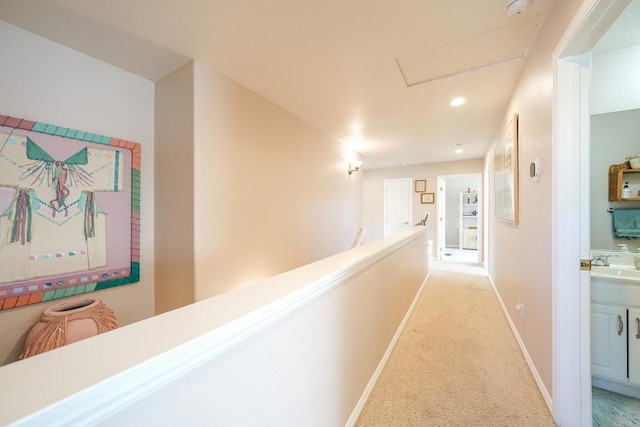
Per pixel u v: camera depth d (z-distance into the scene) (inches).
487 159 176.4
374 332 64.5
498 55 71.9
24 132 59.5
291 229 112.7
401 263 92.8
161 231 81.1
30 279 60.1
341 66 77.1
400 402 58.0
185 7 54.4
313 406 38.6
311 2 53.6
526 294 73.7
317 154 133.1
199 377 21.5
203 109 74.8
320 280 37.8
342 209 160.7
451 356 76.2
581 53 47.3
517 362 72.9
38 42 61.9
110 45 66.4
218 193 79.0
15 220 58.3
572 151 48.6
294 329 33.9
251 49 68.9
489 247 167.3
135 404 17.2
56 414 13.6
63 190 65.2
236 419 25.2
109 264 73.1
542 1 53.1
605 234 76.3
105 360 17.4
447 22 59.4
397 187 250.8
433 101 100.9
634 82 71.9
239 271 86.0
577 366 48.8
